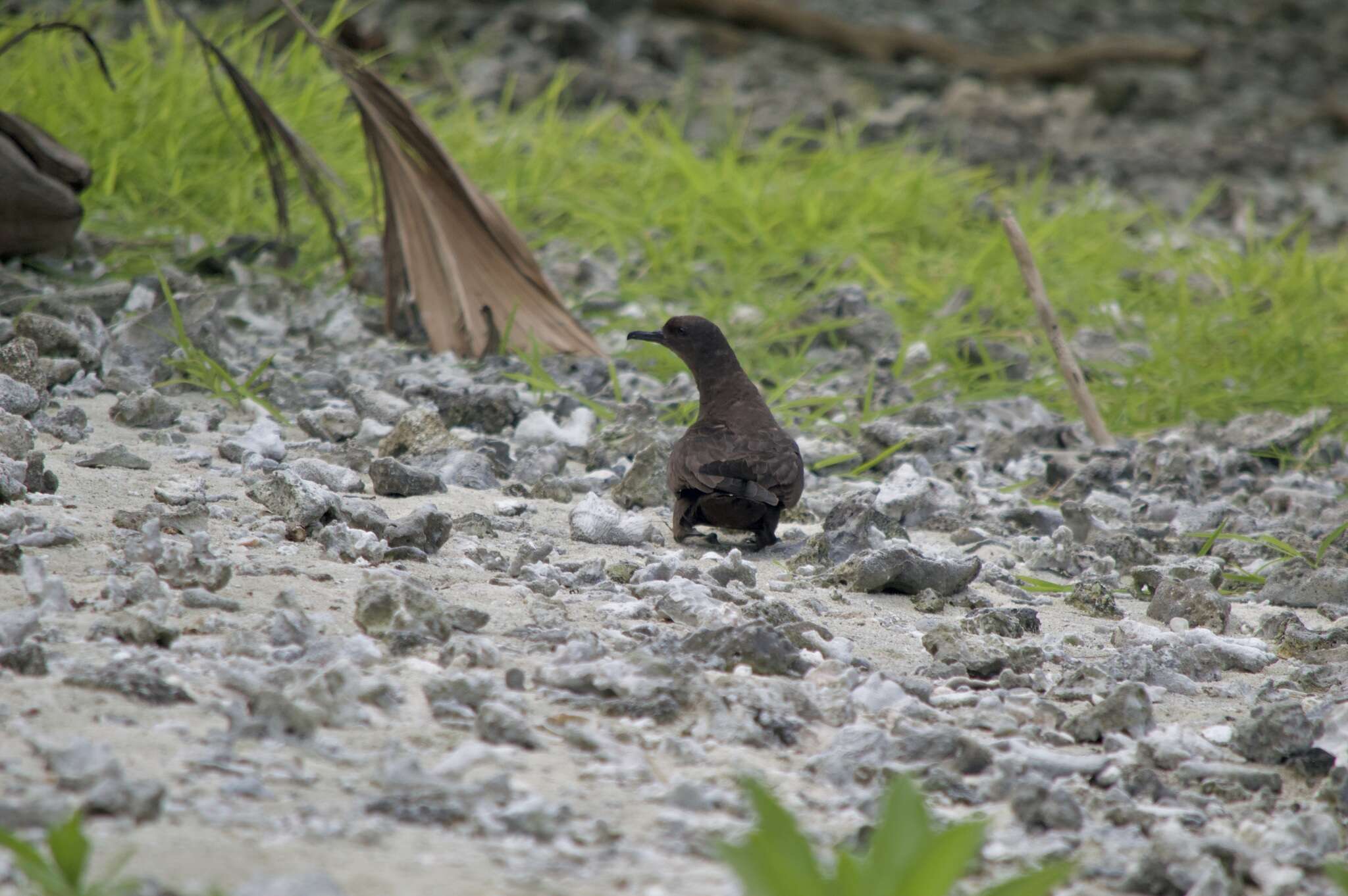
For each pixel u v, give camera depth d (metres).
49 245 13.64
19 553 6.77
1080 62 34.44
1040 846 5.20
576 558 8.72
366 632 6.60
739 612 7.45
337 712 5.49
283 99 17.83
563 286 16.80
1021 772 5.87
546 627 6.99
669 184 19.77
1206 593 8.74
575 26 29.88
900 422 13.56
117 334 12.27
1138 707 6.50
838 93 30.38
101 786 4.43
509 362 13.62
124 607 6.41
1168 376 15.82
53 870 3.81
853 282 17.77
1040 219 21.28
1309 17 45.03
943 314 16.86
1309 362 16.47
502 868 4.41
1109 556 10.19
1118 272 19.84
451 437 10.81
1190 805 5.83
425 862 4.38
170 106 16.95
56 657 5.66
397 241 14.23
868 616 8.19
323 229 16.36
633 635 7.02
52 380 11.15
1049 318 13.47
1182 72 36.25
